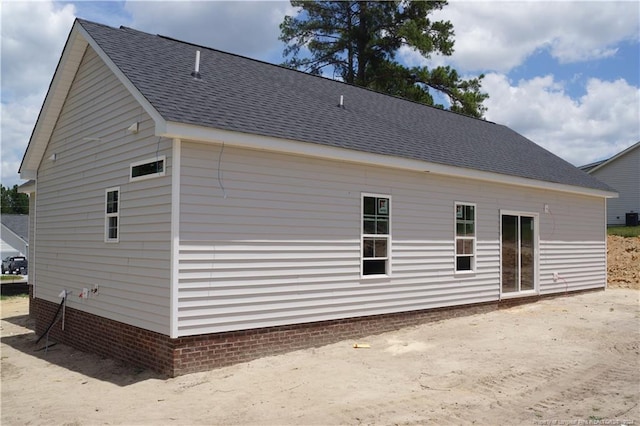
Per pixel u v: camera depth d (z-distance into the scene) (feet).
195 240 27.25
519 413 21.42
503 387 24.75
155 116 26.25
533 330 37.22
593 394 23.95
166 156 27.63
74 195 38.01
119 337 31.40
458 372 27.02
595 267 57.98
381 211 36.37
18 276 123.44
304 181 31.94
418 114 52.90
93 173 35.53
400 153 36.58
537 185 48.24
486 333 36.22
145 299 28.91
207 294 27.58
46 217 42.39
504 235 46.62
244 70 40.14
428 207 39.63
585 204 56.85
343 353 30.94
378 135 38.45
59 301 39.47
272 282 30.22
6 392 26.71
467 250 42.98
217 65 38.22
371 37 102.32
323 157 32.48
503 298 46.06
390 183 36.94
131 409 22.61
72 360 33.30
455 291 41.63
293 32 105.19
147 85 28.63
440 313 40.40
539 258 50.29
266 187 30.12
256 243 29.58
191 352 27.02
